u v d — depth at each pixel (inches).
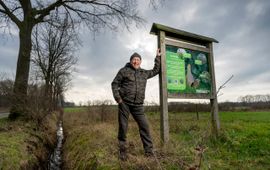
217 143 222.2
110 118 541.3
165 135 207.6
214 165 164.4
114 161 177.0
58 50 754.2
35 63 703.1
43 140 347.6
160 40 215.2
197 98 233.3
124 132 183.5
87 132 323.0
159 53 212.4
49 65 738.2
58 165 287.6
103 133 292.5
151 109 406.0
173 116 357.7
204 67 247.8
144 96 190.7
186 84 228.7
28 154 244.7
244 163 172.4
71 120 612.4
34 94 446.6
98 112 553.0
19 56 518.6
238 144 217.6
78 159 227.3
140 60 189.8
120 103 183.8
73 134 373.7
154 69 208.2
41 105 443.5
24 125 386.0
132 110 187.6
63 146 365.7
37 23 573.6
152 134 240.4
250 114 674.8
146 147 182.5
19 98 436.1
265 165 167.9
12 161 205.6
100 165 172.2
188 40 240.2
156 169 150.3
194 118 335.3
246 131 277.4
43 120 446.6
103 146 225.1
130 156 174.9
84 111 610.2
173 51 225.8
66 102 1161.4
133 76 185.5
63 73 861.2
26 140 284.7
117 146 213.0
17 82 467.5
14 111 456.4
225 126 314.8
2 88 446.6
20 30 535.8
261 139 233.1
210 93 244.8
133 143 217.3
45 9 570.3
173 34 227.6
